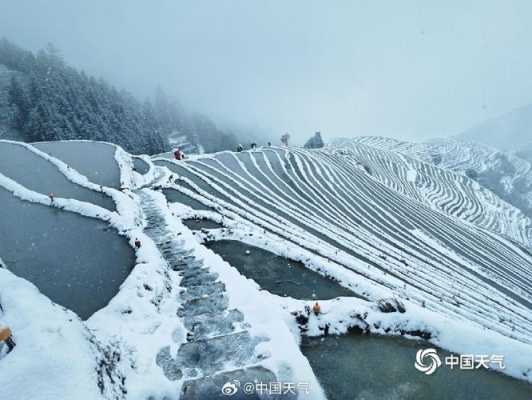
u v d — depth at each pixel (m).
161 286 11.27
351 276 13.36
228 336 9.01
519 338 14.88
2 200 21.23
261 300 10.66
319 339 9.94
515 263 33.28
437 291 18.56
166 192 26.42
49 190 22.91
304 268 14.41
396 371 8.74
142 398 6.91
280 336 8.91
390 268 19.83
